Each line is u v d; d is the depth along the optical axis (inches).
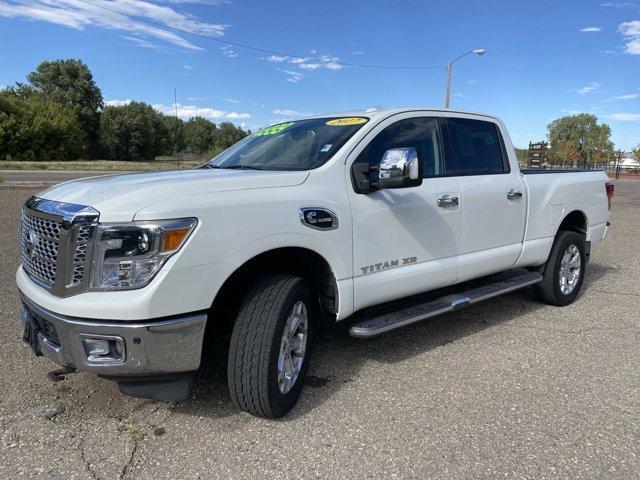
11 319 189.9
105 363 105.9
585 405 134.7
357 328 141.3
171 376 112.1
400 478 104.1
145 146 3112.7
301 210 125.7
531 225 199.5
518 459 110.7
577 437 119.5
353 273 138.9
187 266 106.3
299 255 134.1
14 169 1398.9
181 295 106.3
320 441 116.6
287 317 122.3
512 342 179.5
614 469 107.6
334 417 127.3
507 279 200.7
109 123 2945.4
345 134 149.7
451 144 175.0
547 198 206.1
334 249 133.0
